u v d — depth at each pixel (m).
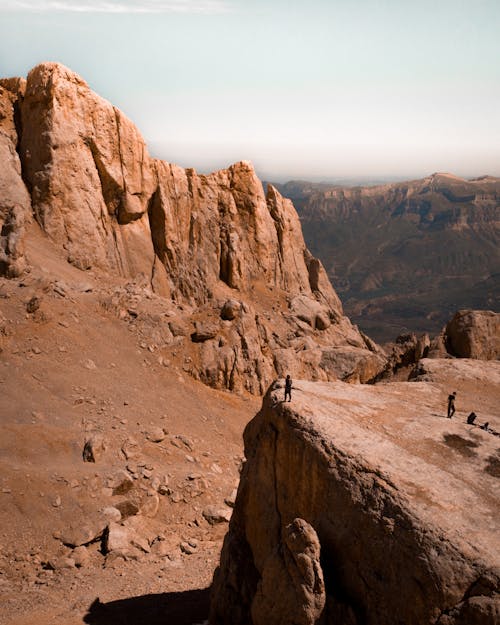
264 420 20.30
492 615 13.16
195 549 29.75
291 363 54.97
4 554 26.64
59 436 34.31
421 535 14.60
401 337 54.53
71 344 43.31
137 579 26.08
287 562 16.02
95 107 65.69
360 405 20.84
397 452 17.58
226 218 78.00
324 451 17.25
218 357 49.25
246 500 21.08
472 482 16.52
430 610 13.95
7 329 40.75
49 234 61.84
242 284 77.12
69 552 27.75
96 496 30.83
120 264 67.19
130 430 37.72
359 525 15.83
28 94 63.34
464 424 20.17
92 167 65.81
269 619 16.17
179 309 54.12
